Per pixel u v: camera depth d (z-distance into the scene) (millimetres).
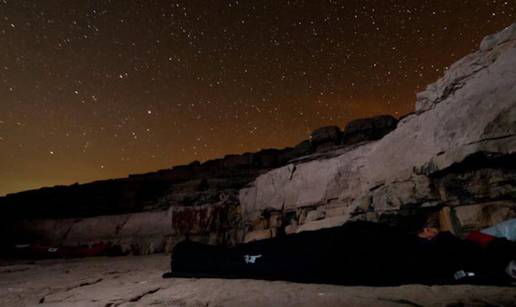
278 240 3869
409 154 5457
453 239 3287
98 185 12109
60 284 4223
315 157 7938
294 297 2781
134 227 9812
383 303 2459
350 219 5906
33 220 10844
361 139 7977
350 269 3211
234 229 8992
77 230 10297
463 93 4957
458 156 4426
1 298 3510
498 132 4121
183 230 9195
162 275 4297
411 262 3150
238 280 3623
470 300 2395
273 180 8328
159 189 11320
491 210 4258
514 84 4238
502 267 2928
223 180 10398
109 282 4203
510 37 4738
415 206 5117
